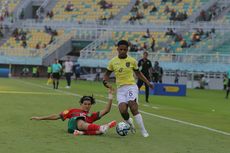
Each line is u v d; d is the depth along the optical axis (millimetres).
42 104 38438
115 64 22078
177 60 97625
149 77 46875
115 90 23000
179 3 117375
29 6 133375
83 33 116438
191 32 107188
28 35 123500
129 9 121188
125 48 22062
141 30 112875
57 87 66750
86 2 127438
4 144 18141
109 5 124125
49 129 22766
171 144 20250
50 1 130250
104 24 116750
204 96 67000
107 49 109938
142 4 120812
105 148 18234
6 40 124188
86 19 123000
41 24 124562
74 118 21609
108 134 22000
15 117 27531
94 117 22172
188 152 18375
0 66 117688
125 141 20297
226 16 109312
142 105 44031
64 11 126688
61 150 17312
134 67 22219
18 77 109125
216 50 100875
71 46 117375
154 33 110875
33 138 19875
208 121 31906
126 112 22234
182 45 104875
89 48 111250
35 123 24875
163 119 31422
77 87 73750
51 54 114812
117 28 114750
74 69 106562
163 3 119062
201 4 114875
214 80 92875
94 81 101250
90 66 105375
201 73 94125
